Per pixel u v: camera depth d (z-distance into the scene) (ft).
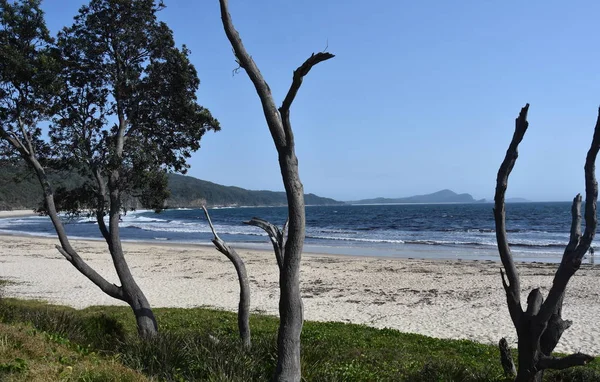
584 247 17.62
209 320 41.42
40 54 29.43
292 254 18.37
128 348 24.04
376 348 32.58
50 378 17.53
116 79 32.30
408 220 285.02
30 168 32.48
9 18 28.89
